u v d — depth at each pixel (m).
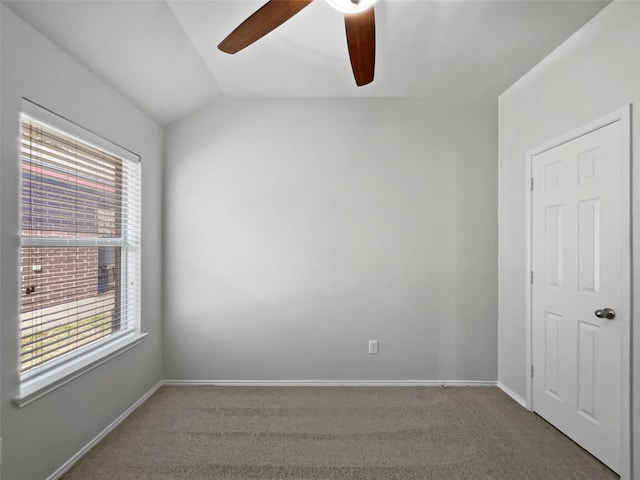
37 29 1.52
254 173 2.72
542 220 2.17
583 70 1.84
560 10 1.71
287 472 1.69
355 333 2.71
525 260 2.35
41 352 1.63
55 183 1.71
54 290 1.71
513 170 2.50
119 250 2.28
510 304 2.53
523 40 1.97
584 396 1.84
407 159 2.71
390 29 1.86
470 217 2.71
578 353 1.88
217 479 1.64
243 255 2.72
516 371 2.46
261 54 2.13
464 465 1.73
